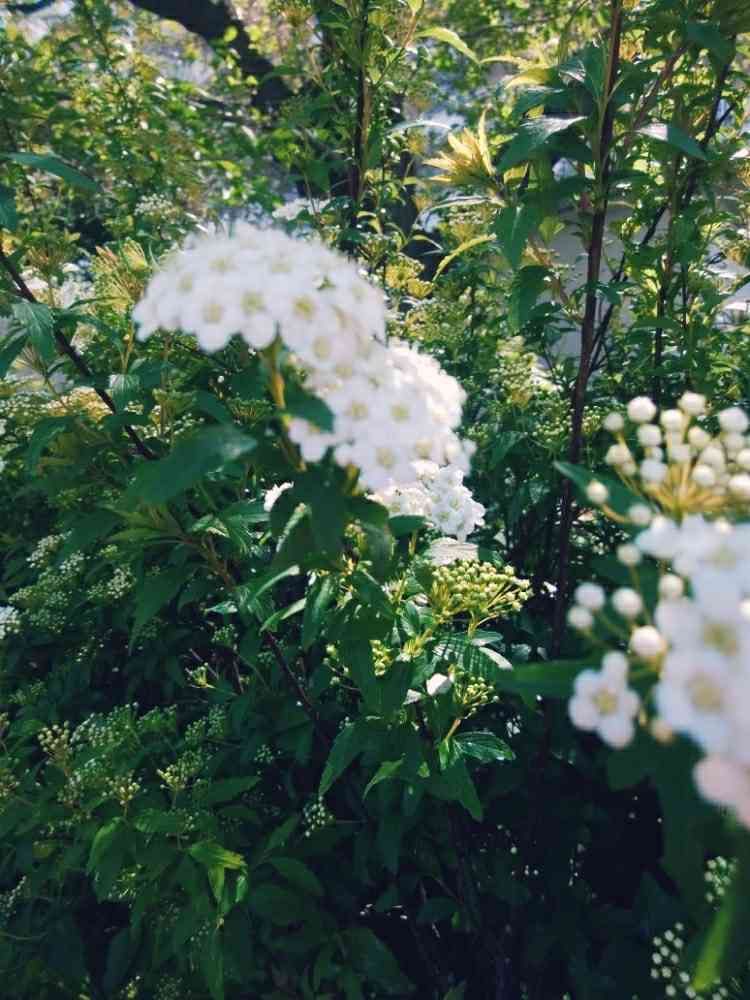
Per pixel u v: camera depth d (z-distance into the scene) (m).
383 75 0.34
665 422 0.13
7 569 0.39
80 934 0.28
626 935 0.26
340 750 0.21
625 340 0.30
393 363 0.16
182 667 0.34
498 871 0.26
